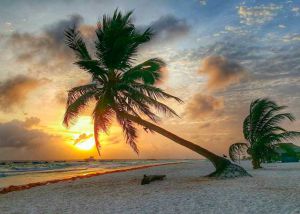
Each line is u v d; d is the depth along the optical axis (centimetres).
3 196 1436
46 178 2866
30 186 1889
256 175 1814
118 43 1656
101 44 1714
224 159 1788
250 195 1040
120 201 1054
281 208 803
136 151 2002
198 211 817
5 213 942
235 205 872
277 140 2359
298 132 2314
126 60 1800
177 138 1828
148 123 1819
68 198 1206
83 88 1766
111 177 2200
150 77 1598
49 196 1307
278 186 1261
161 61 1773
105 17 1794
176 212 820
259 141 2434
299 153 3900
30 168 5647
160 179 1733
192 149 1811
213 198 1013
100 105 1712
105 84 1789
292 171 2089
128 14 1778
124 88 1700
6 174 3603
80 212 888
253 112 2436
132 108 1819
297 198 946
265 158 2492
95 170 4281
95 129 1794
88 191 1403
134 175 2319
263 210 789
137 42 1811
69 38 1819
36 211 943
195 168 3170
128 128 1986
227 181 1534
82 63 1675
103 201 1075
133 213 833
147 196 1142
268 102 2397
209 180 1633
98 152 1792
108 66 1741
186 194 1139
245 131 2548
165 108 1714
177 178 1839
